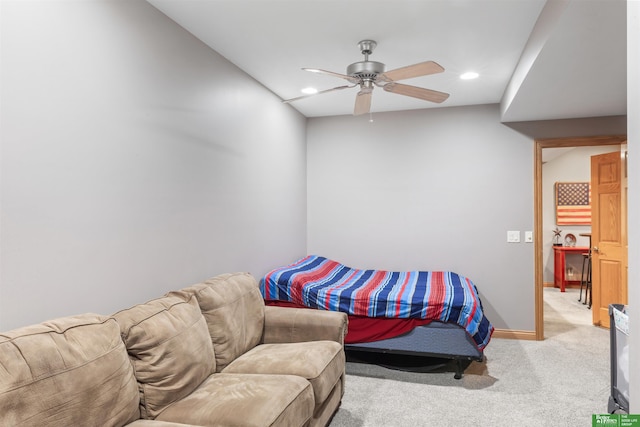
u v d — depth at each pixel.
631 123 1.17
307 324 2.86
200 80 2.86
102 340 1.64
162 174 2.48
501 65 3.29
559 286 7.12
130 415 1.68
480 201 4.54
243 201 3.49
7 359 1.32
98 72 2.03
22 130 1.67
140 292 2.31
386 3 2.34
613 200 4.69
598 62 2.60
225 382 2.14
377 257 4.86
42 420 1.32
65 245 1.86
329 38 2.82
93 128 2.00
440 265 4.66
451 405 2.87
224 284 2.70
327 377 2.38
